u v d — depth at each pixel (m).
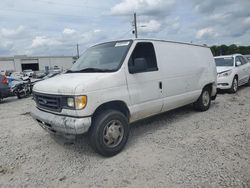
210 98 7.12
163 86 5.07
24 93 13.33
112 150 4.07
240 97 9.08
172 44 5.55
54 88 3.96
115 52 4.63
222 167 3.48
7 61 68.94
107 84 3.99
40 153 4.42
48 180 3.45
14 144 4.97
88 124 3.73
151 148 4.34
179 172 3.42
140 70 4.46
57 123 3.83
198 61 6.36
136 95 4.46
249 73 12.12
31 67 73.19
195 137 4.78
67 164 3.91
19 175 3.64
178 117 6.32
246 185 3.02
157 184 3.16
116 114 4.09
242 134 4.81
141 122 5.98
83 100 3.68
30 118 7.36
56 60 76.50
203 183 3.11
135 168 3.62
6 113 8.49
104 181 3.32
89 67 4.61
